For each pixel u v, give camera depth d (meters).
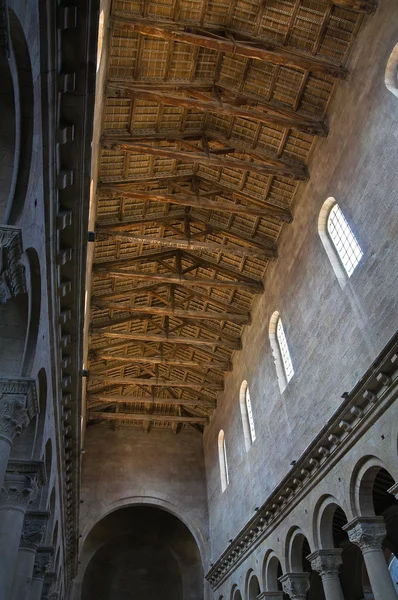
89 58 8.19
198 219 25.39
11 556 10.17
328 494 17.61
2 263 7.62
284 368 23.27
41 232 9.50
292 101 19.45
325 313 18.67
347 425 15.90
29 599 15.51
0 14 7.52
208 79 19.78
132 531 39.75
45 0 7.27
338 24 17.12
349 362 16.62
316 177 20.03
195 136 21.95
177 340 28.12
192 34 16.92
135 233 25.09
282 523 21.73
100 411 36.81
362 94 16.84
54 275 10.91
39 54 7.95
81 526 33.12
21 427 8.91
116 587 38.84
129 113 19.91
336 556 17.81
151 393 36.88
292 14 17.20
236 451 29.16
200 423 36.75
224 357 31.61
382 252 15.12
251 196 23.16
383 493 19.53
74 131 9.05
